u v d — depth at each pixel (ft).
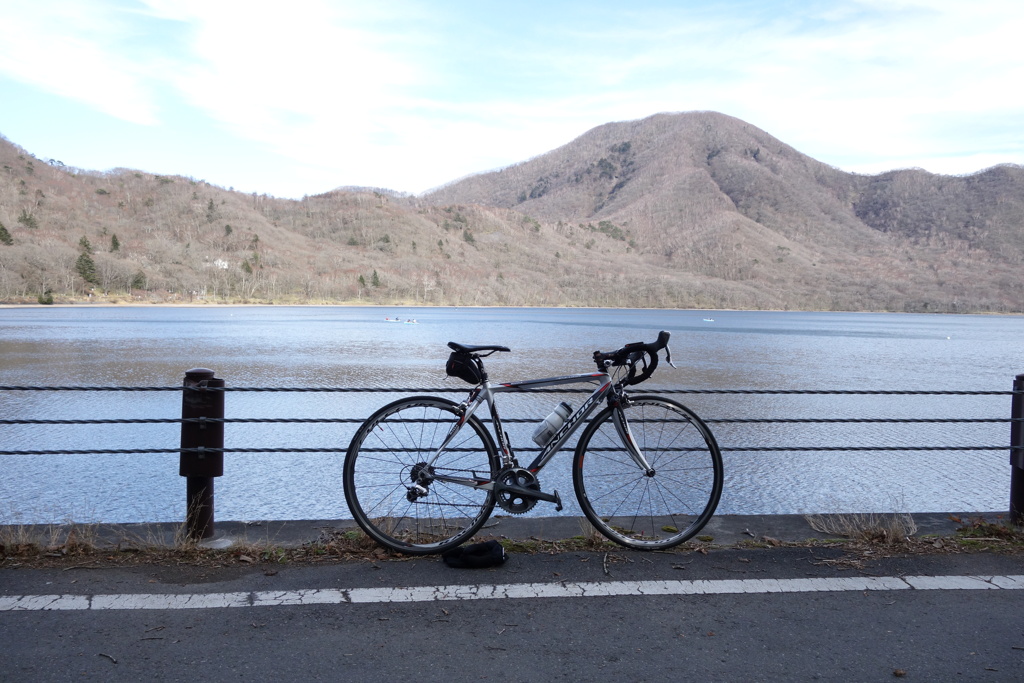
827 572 11.30
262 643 8.79
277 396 107.55
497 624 9.39
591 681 7.95
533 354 190.90
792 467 65.72
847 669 8.27
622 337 278.05
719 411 99.81
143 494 54.03
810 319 625.41
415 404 11.89
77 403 100.73
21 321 326.03
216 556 11.70
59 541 12.07
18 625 9.20
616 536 12.21
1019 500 13.34
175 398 106.73
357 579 10.89
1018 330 456.45
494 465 11.85
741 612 9.82
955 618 9.68
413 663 8.33
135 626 9.21
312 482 55.93
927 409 106.32
